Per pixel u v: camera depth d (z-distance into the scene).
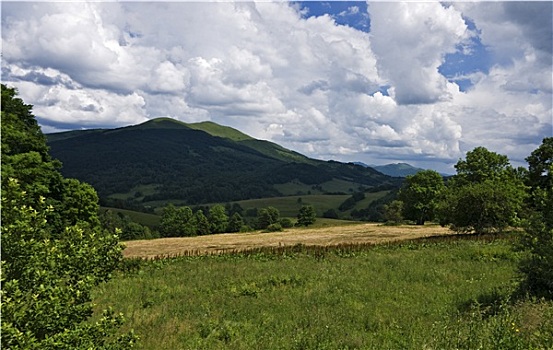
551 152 49.84
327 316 12.53
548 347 7.52
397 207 74.31
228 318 13.08
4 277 5.50
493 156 52.78
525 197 38.22
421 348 8.76
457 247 28.61
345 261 25.12
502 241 30.36
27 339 5.09
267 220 109.75
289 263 25.16
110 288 18.59
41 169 30.19
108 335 6.39
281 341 10.39
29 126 34.44
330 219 125.25
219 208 113.62
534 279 13.13
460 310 12.43
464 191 38.16
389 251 29.34
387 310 13.15
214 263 27.00
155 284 19.42
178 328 11.97
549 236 12.91
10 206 6.15
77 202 38.66
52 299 5.64
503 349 7.65
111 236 6.96
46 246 6.17
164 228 105.94
